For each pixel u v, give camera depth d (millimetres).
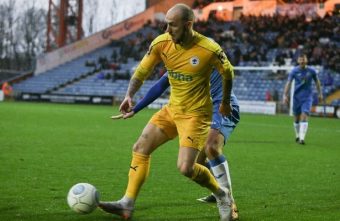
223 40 52844
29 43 74125
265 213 7402
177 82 6508
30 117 27797
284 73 46469
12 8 72812
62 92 54000
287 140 19625
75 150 14328
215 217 7035
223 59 6254
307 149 16609
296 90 18578
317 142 19234
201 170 6496
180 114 6574
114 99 49062
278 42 51219
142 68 6773
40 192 8375
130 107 6949
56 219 6680
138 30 62219
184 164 6352
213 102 7535
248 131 23594
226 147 16578
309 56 46219
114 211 6695
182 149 6438
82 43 59594
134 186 6828
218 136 7344
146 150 6875
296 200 8391
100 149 14781
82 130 21109
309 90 18500
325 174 11336
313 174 11305
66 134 19062
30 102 51156
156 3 64250
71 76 55688
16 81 56406
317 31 50188
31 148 14406
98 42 60719
